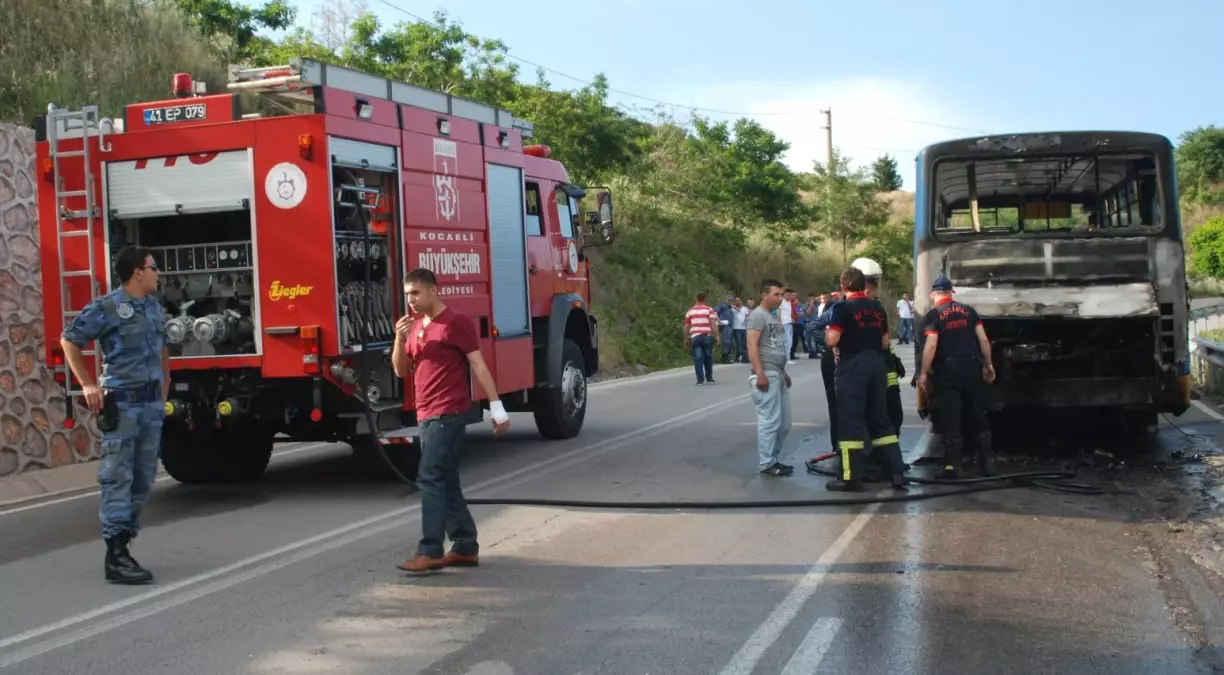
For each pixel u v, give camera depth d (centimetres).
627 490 970
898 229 4838
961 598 617
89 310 683
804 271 4375
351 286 930
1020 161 1117
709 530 802
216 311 959
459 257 1071
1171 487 934
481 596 635
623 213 3681
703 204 4100
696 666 510
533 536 790
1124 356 1098
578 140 3153
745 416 1556
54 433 1195
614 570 690
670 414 1598
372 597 637
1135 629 561
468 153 1101
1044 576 663
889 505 884
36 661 534
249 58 2381
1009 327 1099
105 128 949
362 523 852
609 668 509
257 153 912
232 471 1057
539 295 1262
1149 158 1076
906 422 1450
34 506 986
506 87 2862
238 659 531
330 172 901
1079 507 867
